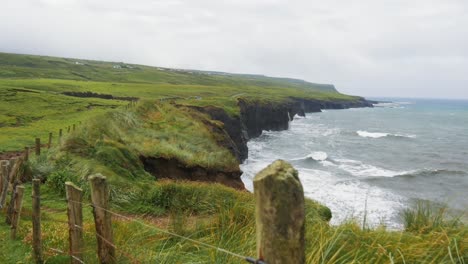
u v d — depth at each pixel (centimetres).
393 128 10419
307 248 473
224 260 477
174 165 2327
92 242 691
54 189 1440
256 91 14075
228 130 5238
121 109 3069
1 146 2517
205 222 789
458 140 7869
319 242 462
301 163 4791
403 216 634
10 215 955
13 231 830
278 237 220
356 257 421
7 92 5628
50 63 16662
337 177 3866
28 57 17088
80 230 561
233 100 6844
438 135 8825
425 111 19938
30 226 914
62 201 1334
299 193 221
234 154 3950
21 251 756
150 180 1881
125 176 1759
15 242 806
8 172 1095
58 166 1650
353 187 3391
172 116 3566
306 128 9688
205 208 1306
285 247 220
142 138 2525
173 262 527
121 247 593
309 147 6347
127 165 1892
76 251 561
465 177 4056
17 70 12575
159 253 564
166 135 2789
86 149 1869
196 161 2400
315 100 16825
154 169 2275
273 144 6538
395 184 3628
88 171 1574
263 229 224
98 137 2077
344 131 9069
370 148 6462
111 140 2066
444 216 595
